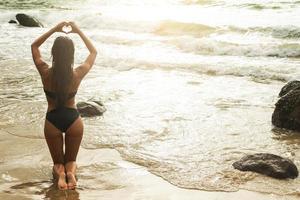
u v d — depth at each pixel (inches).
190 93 365.1
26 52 553.6
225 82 404.8
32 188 189.5
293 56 509.0
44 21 882.1
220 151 236.2
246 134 265.3
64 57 184.9
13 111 309.3
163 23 711.7
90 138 255.9
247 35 627.2
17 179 199.2
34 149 236.5
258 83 400.8
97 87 387.2
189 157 227.5
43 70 191.3
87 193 185.6
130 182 197.5
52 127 192.7
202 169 211.6
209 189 189.6
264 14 768.3
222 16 772.6
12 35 711.7
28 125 278.2
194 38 589.3
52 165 214.5
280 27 629.3
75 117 194.2
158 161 221.8
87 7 1018.1
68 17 868.6
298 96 275.3
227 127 278.4
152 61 486.3
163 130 271.0
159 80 413.1
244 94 362.0
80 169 212.2
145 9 930.7
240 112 311.3
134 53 535.8
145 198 181.0
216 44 551.5
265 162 206.1
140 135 261.7
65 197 181.0
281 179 198.5
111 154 232.1
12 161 220.2
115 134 262.8
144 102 336.8
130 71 455.8
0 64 485.7
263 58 502.9
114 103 333.7
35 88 381.4
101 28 766.5
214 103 334.6
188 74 437.1
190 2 999.6
